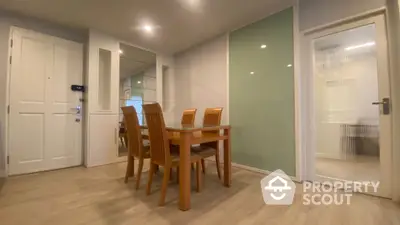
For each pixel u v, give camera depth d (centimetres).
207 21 308
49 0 250
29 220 158
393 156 195
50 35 312
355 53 263
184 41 390
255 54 306
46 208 179
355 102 278
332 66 281
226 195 212
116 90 366
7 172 270
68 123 327
